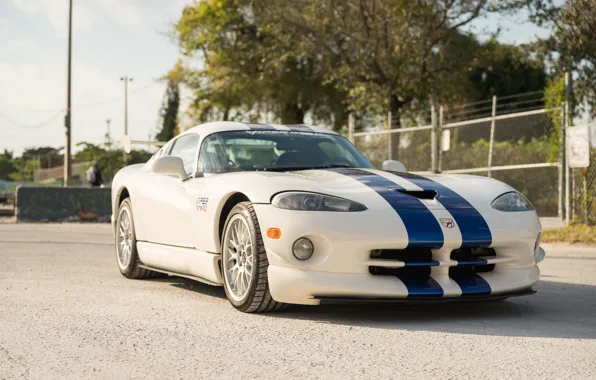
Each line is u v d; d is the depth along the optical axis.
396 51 21.66
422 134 14.25
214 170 4.52
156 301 4.20
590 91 9.79
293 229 3.55
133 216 5.36
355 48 22.66
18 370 2.57
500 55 23.83
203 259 4.29
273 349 2.93
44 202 14.79
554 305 4.15
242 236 3.92
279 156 4.63
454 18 21.14
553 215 13.30
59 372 2.55
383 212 3.57
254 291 3.71
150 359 2.75
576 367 2.62
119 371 2.56
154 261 4.99
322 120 30.61
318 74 28.80
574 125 9.78
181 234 4.59
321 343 3.04
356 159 4.84
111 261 6.63
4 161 51.44
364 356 2.80
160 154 5.54
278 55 24.55
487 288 3.65
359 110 23.16
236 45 29.42
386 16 21.36
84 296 4.34
